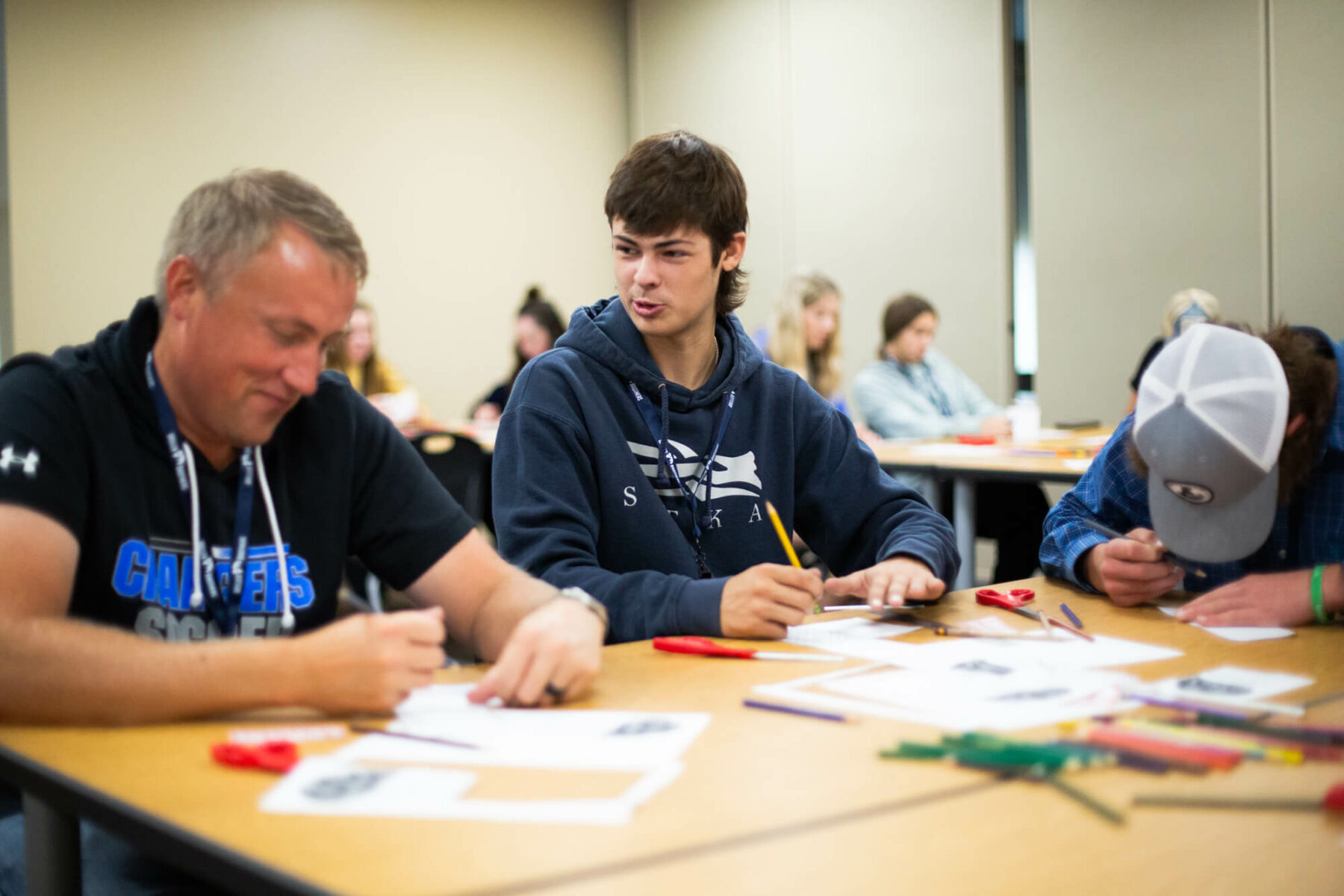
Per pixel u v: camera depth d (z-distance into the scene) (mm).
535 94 6816
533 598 1211
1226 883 613
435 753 844
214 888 1028
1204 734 849
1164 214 4953
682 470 1720
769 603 1249
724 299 1788
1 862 1080
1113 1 5051
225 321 1050
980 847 662
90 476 1117
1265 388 1288
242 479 1211
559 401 1649
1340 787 717
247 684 907
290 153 5918
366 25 6141
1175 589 1523
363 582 3797
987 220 5543
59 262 5246
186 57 5570
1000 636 1242
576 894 599
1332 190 4469
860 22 6000
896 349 4566
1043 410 5430
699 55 6812
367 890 602
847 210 6141
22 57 5109
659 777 787
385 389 5160
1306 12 4492
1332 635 1233
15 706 896
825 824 698
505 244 6711
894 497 1774
